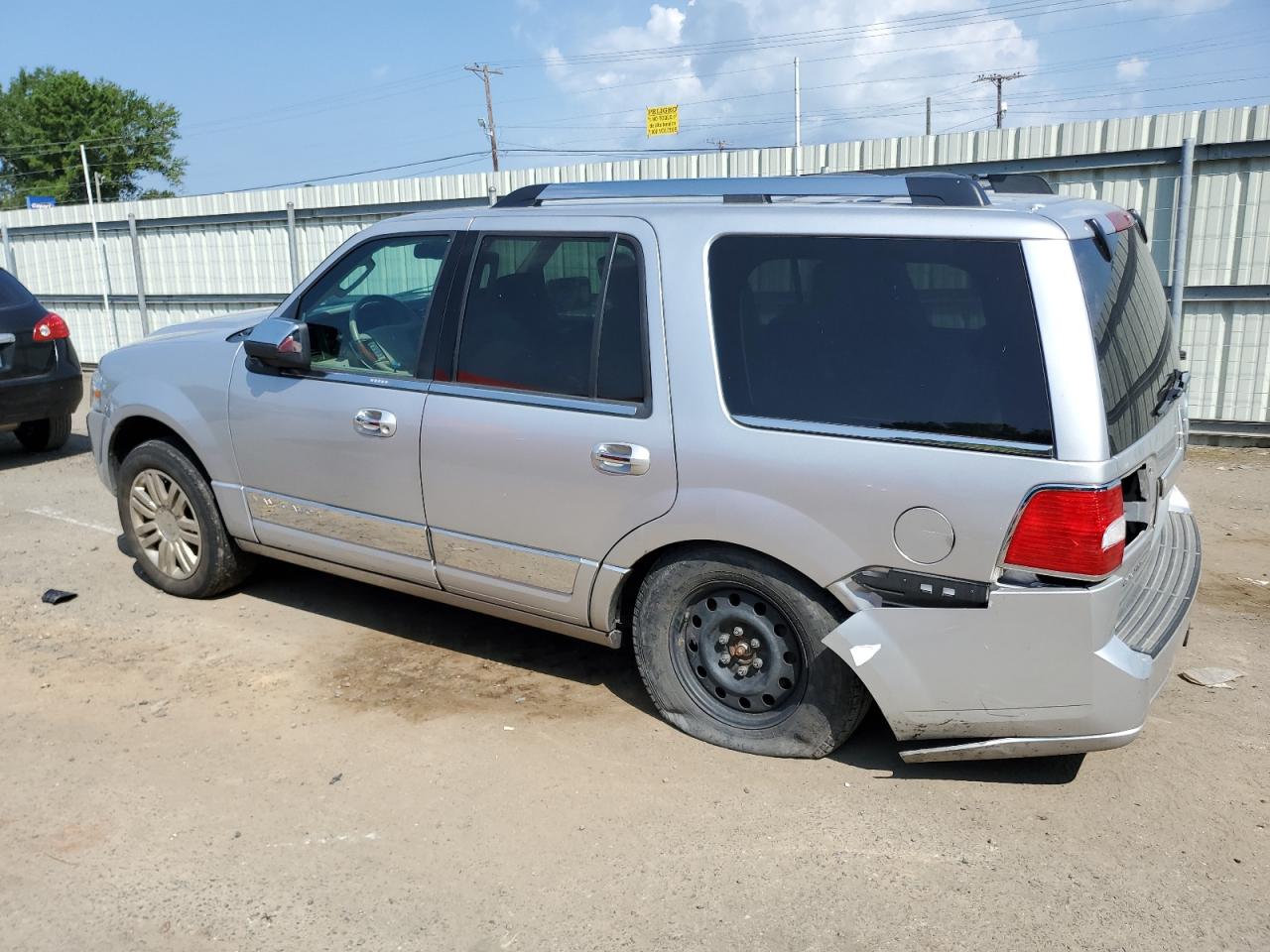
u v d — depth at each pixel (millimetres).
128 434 5359
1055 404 2957
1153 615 3330
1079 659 3021
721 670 3688
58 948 2785
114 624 4965
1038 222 3072
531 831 3271
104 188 76562
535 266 3855
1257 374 8258
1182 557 3801
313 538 4566
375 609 5121
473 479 3945
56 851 3201
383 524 4277
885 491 3148
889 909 2887
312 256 12898
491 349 3932
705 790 3475
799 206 3451
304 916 2896
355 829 3293
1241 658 4457
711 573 3559
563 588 3865
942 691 3207
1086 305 3000
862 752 3703
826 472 3230
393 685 4297
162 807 3426
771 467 3312
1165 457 3590
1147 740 3779
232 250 13602
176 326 5609
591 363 3695
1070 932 2783
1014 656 3086
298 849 3197
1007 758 3326
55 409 8469
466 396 3953
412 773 3619
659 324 3537
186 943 2799
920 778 3529
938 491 3076
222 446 4754
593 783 3533
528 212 3928
